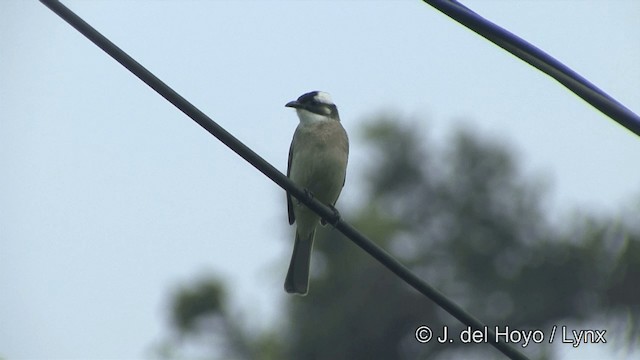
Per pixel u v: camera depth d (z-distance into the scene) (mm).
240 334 15172
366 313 17031
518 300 17188
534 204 18125
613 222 16531
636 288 16031
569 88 5641
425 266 17844
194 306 14938
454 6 5879
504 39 5781
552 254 17047
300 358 16781
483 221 18141
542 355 15094
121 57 6648
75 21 6516
